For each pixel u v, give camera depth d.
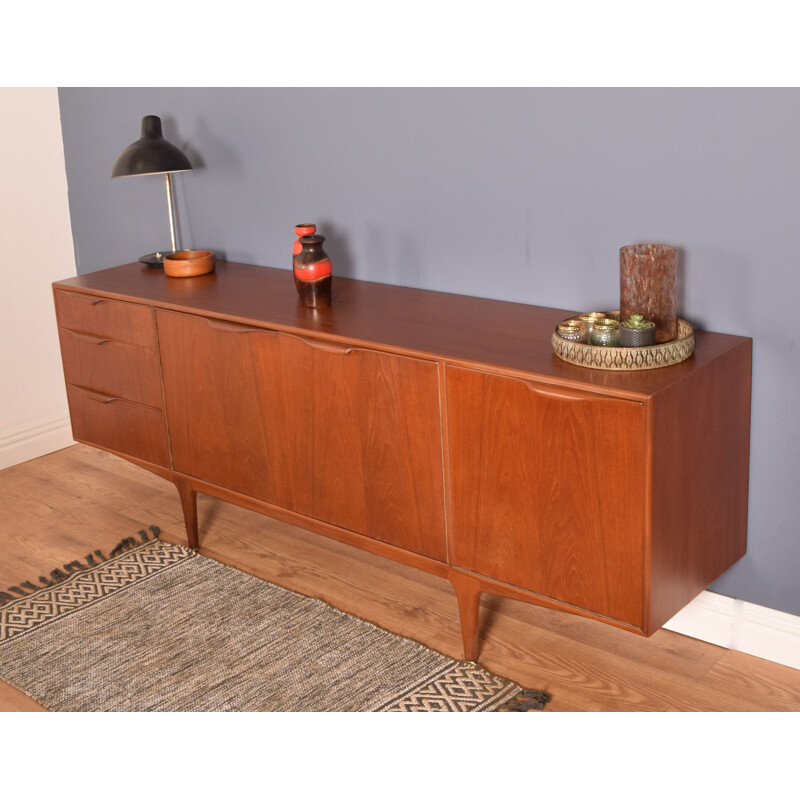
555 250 2.55
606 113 2.36
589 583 2.19
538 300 2.62
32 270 3.74
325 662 2.52
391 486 2.47
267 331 2.59
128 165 3.03
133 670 2.53
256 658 2.55
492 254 2.67
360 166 2.87
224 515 3.31
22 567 3.05
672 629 2.61
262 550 3.08
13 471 3.73
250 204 3.20
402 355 2.32
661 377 2.06
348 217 2.96
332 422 2.53
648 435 1.99
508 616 2.68
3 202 3.60
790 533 2.37
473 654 2.49
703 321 2.35
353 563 2.98
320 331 2.48
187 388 2.87
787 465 2.33
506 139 2.54
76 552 3.13
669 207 2.32
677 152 2.28
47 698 2.43
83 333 3.13
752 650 2.49
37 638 2.68
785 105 2.10
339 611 2.73
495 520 2.29
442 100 2.63
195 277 3.12
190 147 3.30
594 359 2.12
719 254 2.28
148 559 3.05
